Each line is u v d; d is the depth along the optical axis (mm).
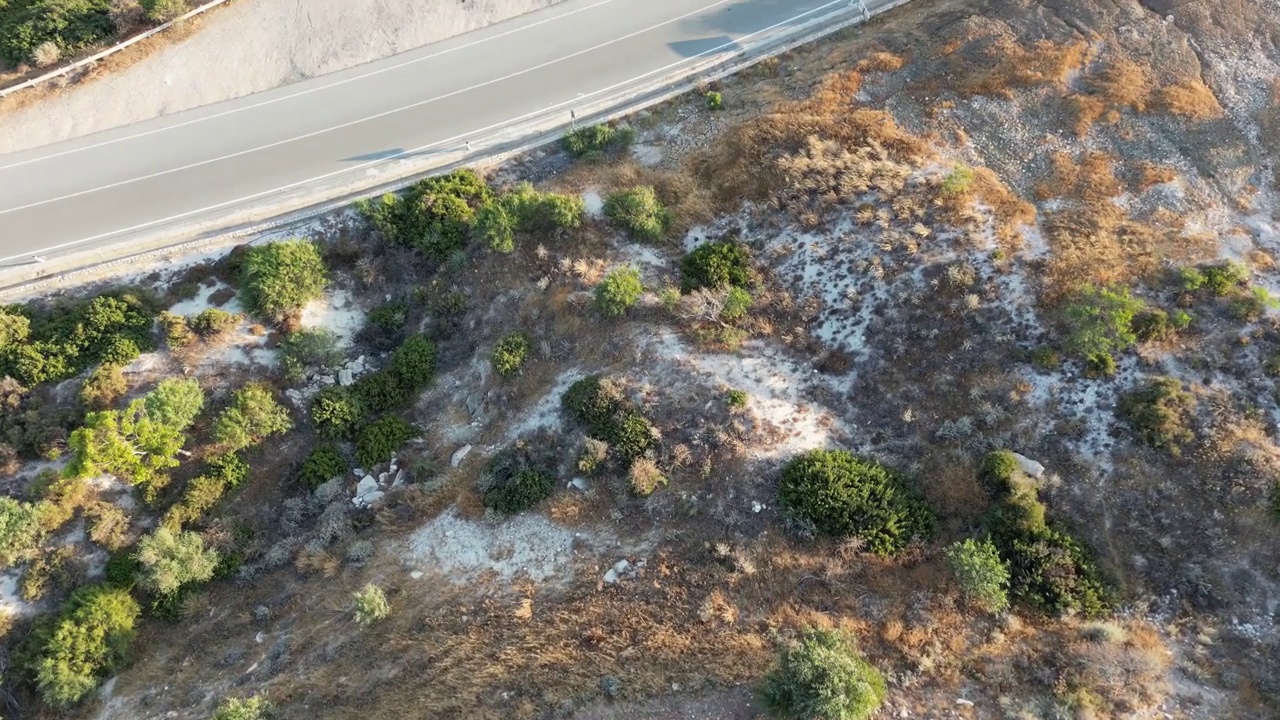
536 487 22969
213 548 24000
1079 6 29297
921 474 21391
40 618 22828
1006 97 27688
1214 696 17375
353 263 29688
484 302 28141
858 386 23297
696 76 32719
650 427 22828
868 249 24906
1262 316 21516
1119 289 22375
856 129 27719
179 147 32062
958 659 18172
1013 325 22672
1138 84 27156
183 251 29391
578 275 26938
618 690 18078
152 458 24141
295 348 27031
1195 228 24125
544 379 25703
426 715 18469
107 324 26625
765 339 24625
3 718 21750
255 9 35438
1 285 28688
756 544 20453
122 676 22531
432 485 24281
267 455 25984
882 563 19891
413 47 34344
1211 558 19141
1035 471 20609
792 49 32906
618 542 21500
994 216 24750
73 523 24031
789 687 16875
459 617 20844
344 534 24203
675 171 29781
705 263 25828
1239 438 19828
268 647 22109
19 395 25406
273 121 32625
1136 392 20953
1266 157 25484
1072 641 18328
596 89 32656
